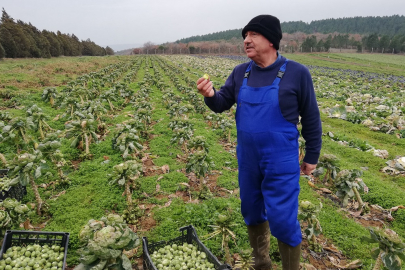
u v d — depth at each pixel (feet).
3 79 68.39
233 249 15.98
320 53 308.40
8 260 13.26
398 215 20.52
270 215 10.92
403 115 50.44
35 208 19.39
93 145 31.04
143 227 18.11
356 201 22.20
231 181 24.17
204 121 45.27
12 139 26.09
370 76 133.90
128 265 10.85
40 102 51.47
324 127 45.93
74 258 15.08
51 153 21.63
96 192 21.89
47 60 160.86
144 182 23.53
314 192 23.53
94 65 130.52
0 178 20.99
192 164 20.85
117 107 52.49
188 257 13.83
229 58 242.78
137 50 406.82
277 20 10.73
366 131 43.91
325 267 15.30
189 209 19.36
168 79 100.68
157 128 39.50
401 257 12.07
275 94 10.52
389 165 29.96
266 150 10.71
